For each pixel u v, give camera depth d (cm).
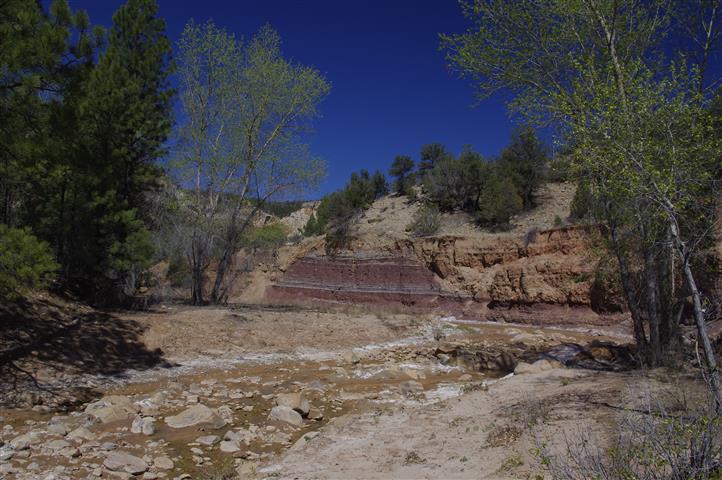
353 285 4209
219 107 2706
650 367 1272
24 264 1045
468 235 3847
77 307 1912
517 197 4438
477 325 3077
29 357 1348
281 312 2609
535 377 1220
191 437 933
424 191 5906
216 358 1736
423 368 1748
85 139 1877
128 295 2489
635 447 441
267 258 4831
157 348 1708
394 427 907
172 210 2728
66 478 707
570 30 1216
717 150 702
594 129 803
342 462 746
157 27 2617
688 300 1852
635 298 1411
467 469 653
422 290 3812
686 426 427
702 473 384
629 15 1155
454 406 1014
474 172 5081
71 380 1290
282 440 930
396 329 2561
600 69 1023
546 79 1270
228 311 2400
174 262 3297
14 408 1059
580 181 1212
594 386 1014
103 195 2045
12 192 1755
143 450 853
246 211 3047
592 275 1688
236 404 1190
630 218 985
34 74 1127
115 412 1030
